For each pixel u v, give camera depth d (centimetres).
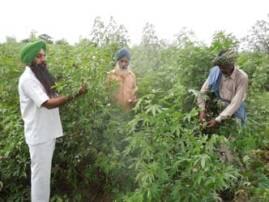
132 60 361
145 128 238
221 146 255
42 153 249
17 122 270
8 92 289
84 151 266
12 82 288
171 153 227
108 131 263
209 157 213
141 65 358
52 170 273
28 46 246
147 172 219
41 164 250
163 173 219
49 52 303
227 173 215
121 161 257
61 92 255
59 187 282
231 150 262
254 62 334
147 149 228
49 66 276
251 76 325
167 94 276
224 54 267
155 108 232
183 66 297
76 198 271
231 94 273
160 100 252
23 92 248
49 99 242
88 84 253
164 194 223
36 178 252
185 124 239
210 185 214
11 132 272
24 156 272
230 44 305
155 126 231
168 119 229
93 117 263
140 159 231
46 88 250
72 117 267
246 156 270
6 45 376
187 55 297
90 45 295
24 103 249
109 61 280
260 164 281
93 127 265
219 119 262
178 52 308
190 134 225
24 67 293
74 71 255
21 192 280
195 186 217
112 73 276
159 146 228
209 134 269
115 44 344
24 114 251
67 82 252
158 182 221
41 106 242
